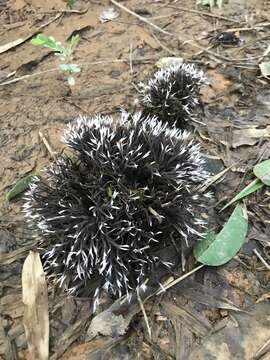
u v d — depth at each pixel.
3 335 0.15
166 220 0.15
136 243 0.15
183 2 0.27
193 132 0.20
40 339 0.15
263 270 0.16
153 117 0.18
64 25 0.25
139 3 0.27
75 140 0.16
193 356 0.14
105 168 0.15
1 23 0.25
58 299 0.15
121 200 0.15
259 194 0.18
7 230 0.17
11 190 0.18
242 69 0.23
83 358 0.14
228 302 0.15
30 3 0.26
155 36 0.25
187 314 0.15
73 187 0.16
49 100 0.22
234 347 0.14
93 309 0.15
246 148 0.20
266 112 0.21
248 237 0.17
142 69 0.23
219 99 0.22
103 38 0.25
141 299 0.15
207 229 0.17
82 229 0.15
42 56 0.24
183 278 0.16
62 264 0.15
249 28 0.25
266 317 0.15
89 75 0.23
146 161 0.16
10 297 0.16
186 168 0.16
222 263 0.16
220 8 0.26
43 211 0.15
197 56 0.24
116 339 0.15
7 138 0.20
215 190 0.18
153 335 0.15
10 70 0.23
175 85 0.20
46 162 0.19
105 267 0.15
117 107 0.21
